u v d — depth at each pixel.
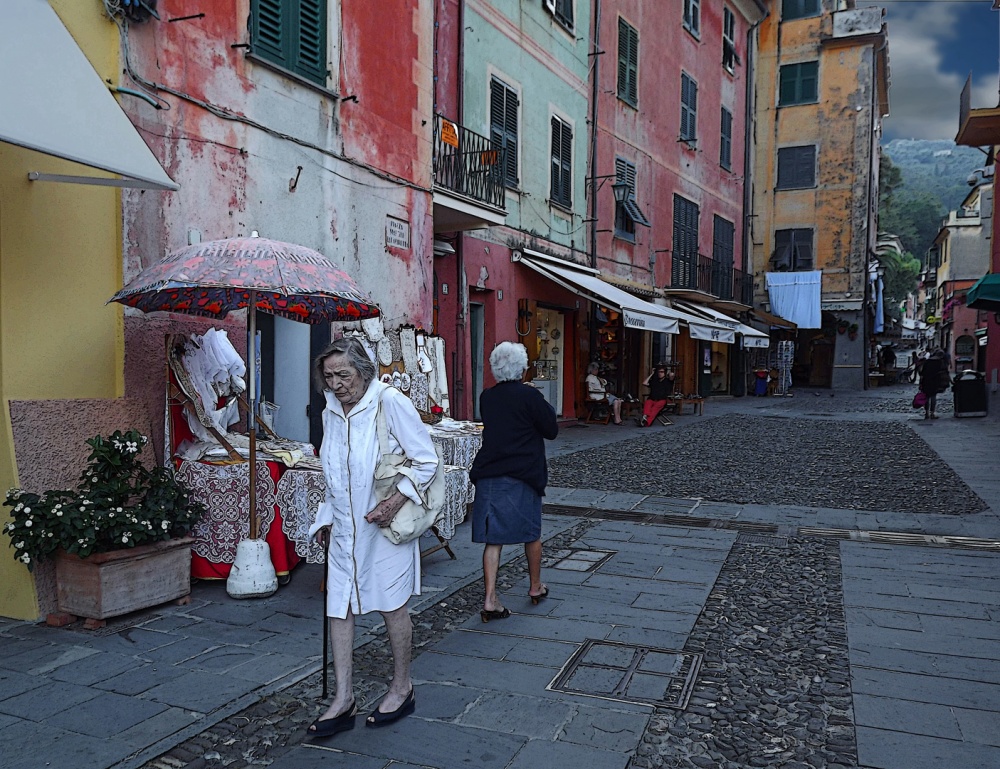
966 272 49.62
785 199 33.94
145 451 5.44
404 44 9.12
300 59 7.42
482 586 5.43
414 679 3.86
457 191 10.99
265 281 4.45
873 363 43.84
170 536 4.85
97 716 3.39
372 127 8.55
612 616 4.82
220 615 4.71
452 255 12.43
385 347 7.18
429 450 3.33
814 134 33.34
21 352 4.68
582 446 13.18
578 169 16.77
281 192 7.18
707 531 7.11
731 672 3.98
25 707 3.46
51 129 4.06
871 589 5.36
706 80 24.27
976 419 18.41
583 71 16.77
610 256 18.38
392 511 3.27
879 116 41.25
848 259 33.31
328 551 3.40
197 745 3.19
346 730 3.33
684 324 20.78
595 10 17.09
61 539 4.26
